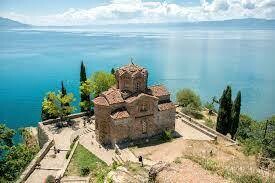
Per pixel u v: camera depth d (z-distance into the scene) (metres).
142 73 56.34
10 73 165.25
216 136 57.78
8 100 114.88
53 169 50.19
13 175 48.53
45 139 64.25
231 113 67.31
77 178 44.19
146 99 55.09
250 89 146.12
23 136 75.06
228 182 25.75
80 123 70.44
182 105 87.31
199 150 49.38
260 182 28.14
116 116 53.56
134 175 30.86
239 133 73.75
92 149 54.56
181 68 194.62
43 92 126.44
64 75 160.00
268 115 110.81
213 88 145.25
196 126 62.78
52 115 74.25
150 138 57.34
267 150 52.31
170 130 59.91
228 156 45.00
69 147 58.44
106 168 41.38
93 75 78.06
